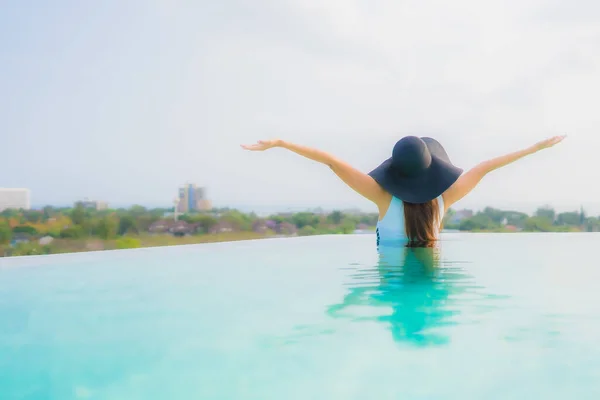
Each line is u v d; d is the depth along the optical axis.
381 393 1.32
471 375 1.44
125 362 1.61
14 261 4.27
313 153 4.12
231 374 1.48
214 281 3.08
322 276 3.19
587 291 2.60
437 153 4.44
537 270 3.34
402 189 4.18
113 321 2.12
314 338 1.81
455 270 3.33
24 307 2.41
